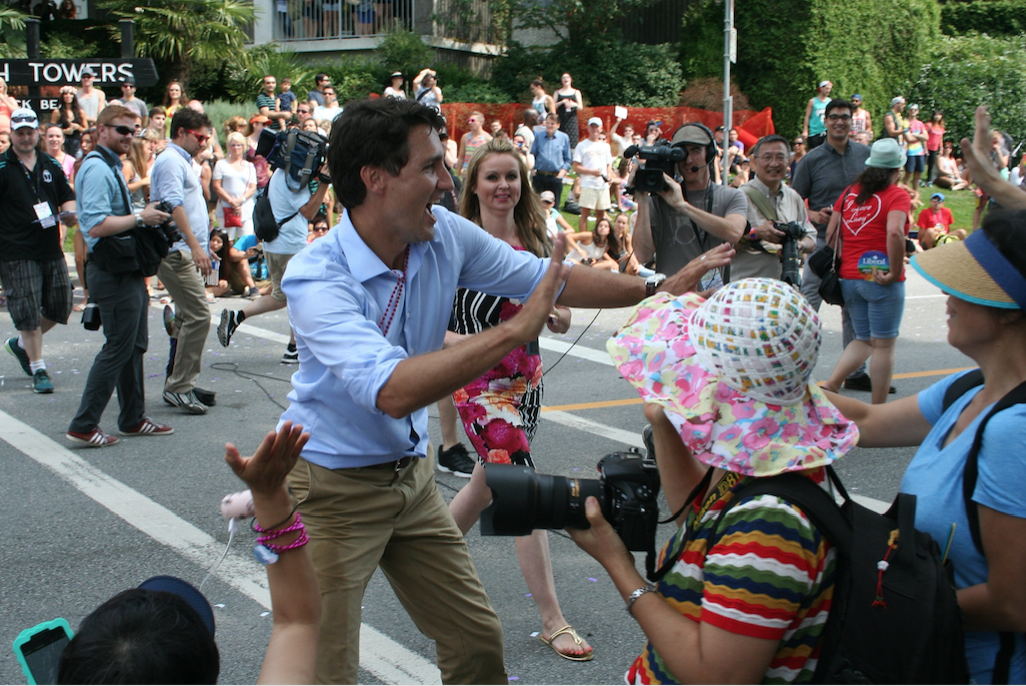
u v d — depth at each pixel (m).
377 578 3.93
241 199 11.06
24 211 6.44
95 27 20.70
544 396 6.84
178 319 6.19
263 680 1.73
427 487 2.57
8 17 19.56
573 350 8.30
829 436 1.67
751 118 19.88
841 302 6.07
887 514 1.73
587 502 1.88
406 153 2.19
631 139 16.89
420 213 2.27
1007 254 1.74
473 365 1.94
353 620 2.37
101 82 13.45
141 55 20.23
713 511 1.72
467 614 2.59
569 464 5.37
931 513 1.83
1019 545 1.71
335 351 2.10
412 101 2.25
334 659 2.33
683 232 5.09
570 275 2.74
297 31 24.16
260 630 3.46
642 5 24.69
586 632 3.51
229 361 7.79
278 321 9.45
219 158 12.05
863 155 7.20
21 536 4.25
